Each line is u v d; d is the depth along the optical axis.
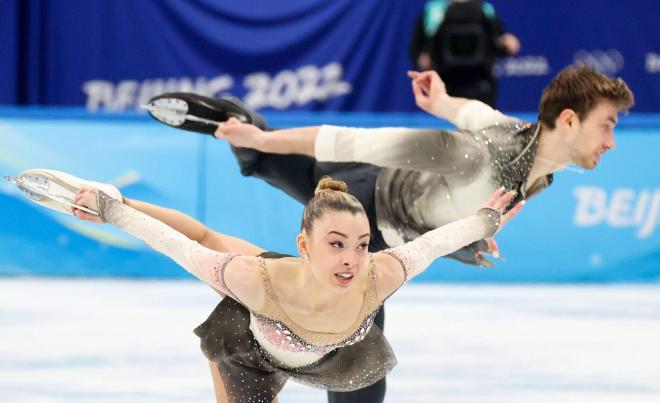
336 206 9.81
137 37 35.84
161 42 35.81
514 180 11.84
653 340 19.73
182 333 19.73
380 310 12.35
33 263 27.75
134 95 36.06
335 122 27.86
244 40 35.66
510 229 28.64
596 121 11.56
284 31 35.62
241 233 27.94
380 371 11.00
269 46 35.66
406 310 23.50
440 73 31.33
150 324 20.75
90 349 17.81
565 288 27.86
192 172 27.95
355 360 10.86
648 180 28.61
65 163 27.59
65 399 13.85
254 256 11.01
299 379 11.09
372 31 35.50
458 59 31.11
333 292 10.06
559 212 28.56
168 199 27.86
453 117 12.92
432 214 12.23
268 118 27.83
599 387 15.12
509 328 21.02
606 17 36.00
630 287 28.16
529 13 36.00
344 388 11.13
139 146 27.86
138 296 24.88
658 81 36.22
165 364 16.59
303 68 35.72
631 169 28.55
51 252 27.83
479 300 25.36
